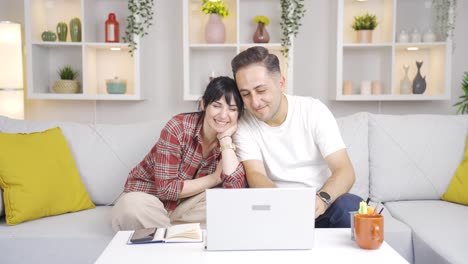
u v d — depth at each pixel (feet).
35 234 5.54
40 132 6.72
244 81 5.13
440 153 7.22
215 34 10.44
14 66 9.99
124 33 11.06
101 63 11.28
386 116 7.52
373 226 3.83
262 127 5.91
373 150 7.27
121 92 10.69
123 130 7.23
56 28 10.99
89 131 7.18
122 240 4.17
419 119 7.48
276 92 5.26
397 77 11.27
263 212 3.87
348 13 11.11
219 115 5.38
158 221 5.58
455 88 11.37
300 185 5.92
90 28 10.75
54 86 10.55
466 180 6.89
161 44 11.30
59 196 6.30
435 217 6.09
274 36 11.09
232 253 3.81
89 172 6.93
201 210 5.87
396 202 7.11
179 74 11.35
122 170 6.98
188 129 5.70
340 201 5.16
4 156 5.98
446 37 10.31
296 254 3.77
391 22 10.55
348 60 11.25
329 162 5.64
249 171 5.73
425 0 10.96
